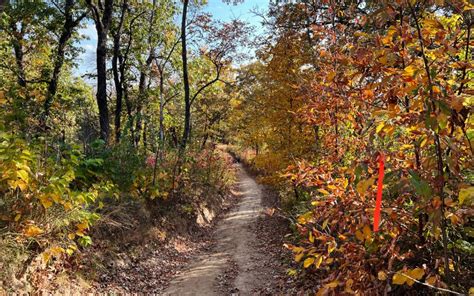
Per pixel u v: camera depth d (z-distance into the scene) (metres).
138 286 6.75
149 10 16.00
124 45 16.86
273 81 11.22
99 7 13.69
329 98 3.74
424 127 2.08
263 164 11.67
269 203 17.38
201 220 12.66
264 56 11.18
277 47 10.23
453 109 1.89
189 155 13.88
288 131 10.66
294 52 9.81
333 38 4.07
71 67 14.46
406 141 2.71
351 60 2.58
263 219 13.45
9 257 4.61
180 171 12.57
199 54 16.80
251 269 7.85
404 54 2.21
